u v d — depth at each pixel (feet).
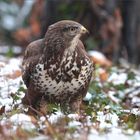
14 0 119.03
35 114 41.75
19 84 52.37
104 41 86.74
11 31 117.29
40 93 42.55
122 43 90.02
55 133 32.99
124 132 35.06
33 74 42.29
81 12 88.38
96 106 47.39
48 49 41.98
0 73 54.90
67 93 42.47
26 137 32.73
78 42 42.83
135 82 59.52
